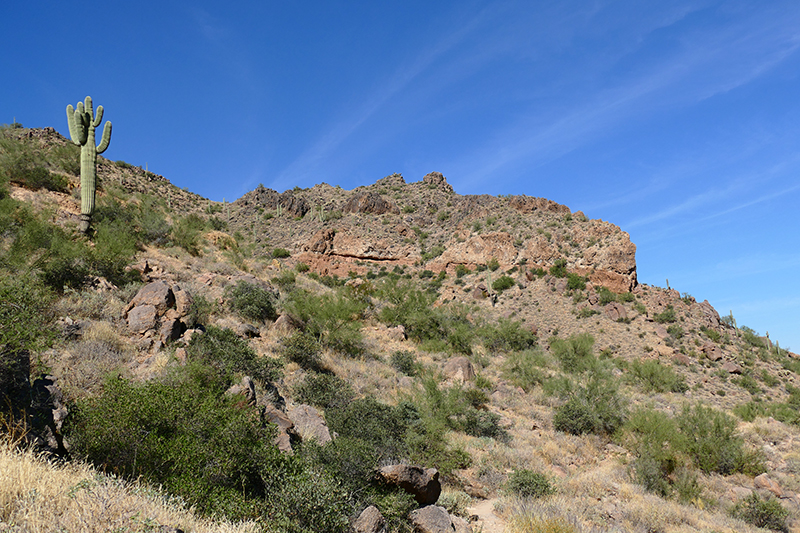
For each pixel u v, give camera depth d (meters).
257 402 9.41
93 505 4.11
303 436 9.48
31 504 3.83
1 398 5.98
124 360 10.93
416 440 11.63
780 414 25.34
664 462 15.22
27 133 53.66
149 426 6.28
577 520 9.02
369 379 18.52
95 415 6.10
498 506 9.98
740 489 14.55
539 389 24.00
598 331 48.41
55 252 15.67
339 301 22.81
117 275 17.19
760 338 49.34
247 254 35.56
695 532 10.23
